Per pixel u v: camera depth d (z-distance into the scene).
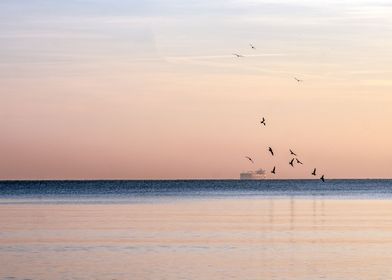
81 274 55.34
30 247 70.44
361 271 56.72
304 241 75.69
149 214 117.56
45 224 95.88
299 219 106.25
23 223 97.62
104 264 59.78
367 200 180.38
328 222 99.94
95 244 72.75
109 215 114.75
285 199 187.50
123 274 55.34
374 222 99.88
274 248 69.88
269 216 112.94
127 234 82.38
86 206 144.62
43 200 177.75
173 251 67.50
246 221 101.88
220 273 55.75
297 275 55.06
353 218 108.31
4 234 82.56
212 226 92.94
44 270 57.03
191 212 123.62
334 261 61.50
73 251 67.50
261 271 56.66
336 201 174.25
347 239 77.62
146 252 66.81
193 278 53.97
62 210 129.50
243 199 187.00
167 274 55.38
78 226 92.81
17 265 59.38
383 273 55.81
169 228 90.00
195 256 64.25
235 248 69.81
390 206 146.12
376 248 69.94
